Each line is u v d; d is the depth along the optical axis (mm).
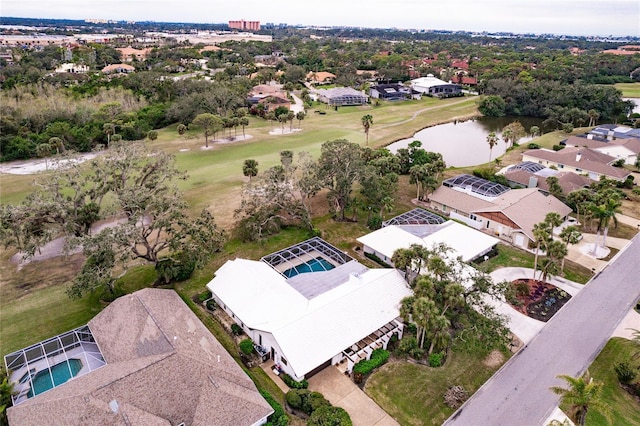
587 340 43625
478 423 34344
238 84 160000
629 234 65688
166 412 31984
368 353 41125
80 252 58750
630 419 35000
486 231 66125
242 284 47125
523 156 98875
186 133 123188
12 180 85188
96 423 29812
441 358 40875
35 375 36281
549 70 193375
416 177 74500
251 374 38656
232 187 81938
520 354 41844
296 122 138250
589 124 141875
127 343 38062
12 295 49750
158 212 51188
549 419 34656
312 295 44625
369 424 34125
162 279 52250
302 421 34531
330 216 71000
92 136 110188
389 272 47875
